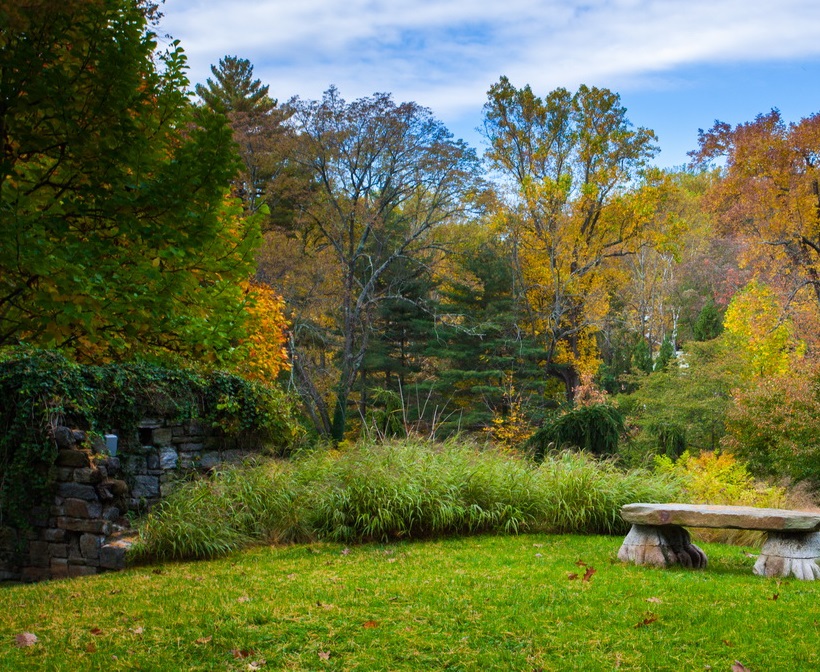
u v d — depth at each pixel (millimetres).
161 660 4195
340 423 27344
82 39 5543
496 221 32312
